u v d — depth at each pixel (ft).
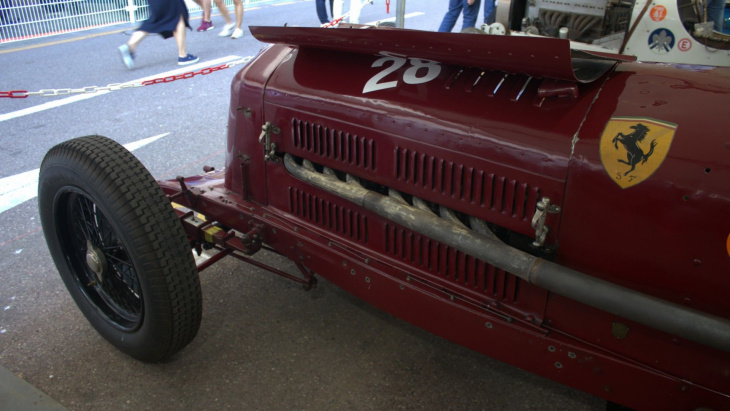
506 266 5.79
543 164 5.64
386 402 7.76
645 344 5.59
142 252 7.02
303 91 7.47
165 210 7.19
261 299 9.79
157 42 30.12
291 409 7.67
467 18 25.48
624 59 6.07
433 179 6.54
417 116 6.46
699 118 5.11
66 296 10.06
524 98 6.00
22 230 12.19
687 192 4.97
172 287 7.22
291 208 8.20
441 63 6.76
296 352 8.64
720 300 5.08
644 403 5.77
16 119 18.86
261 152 8.22
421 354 8.58
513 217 6.03
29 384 8.00
